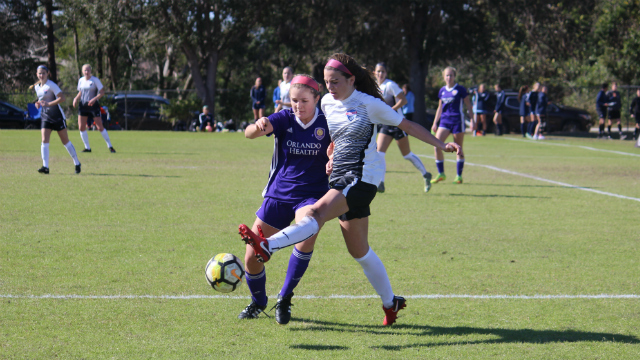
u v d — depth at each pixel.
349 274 8.67
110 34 52.34
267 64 78.12
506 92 48.28
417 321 6.89
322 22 58.16
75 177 17.47
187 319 6.80
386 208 13.97
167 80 74.50
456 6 51.06
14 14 64.81
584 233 11.57
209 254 9.53
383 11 51.41
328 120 6.58
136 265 8.84
